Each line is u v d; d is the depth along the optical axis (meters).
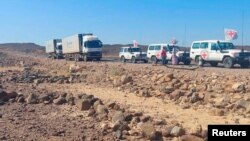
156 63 46.34
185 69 32.97
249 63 36.38
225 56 36.56
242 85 18.52
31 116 14.09
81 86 23.69
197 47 39.97
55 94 18.53
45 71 36.84
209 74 26.41
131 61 52.31
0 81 26.42
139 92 19.41
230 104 14.71
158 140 10.55
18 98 17.28
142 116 12.96
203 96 16.64
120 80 24.17
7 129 11.98
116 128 11.47
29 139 10.76
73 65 40.84
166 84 21.69
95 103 15.31
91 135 11.02
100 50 58.69
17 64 51.88
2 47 186.88
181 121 12.83
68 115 14.25
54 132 11.38
